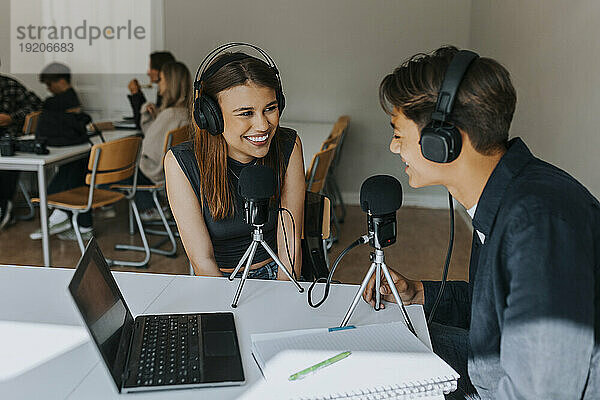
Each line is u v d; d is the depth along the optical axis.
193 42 5.57
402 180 5.52
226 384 1.15
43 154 3.51
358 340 1.29
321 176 3.55
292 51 5.46
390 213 1.34
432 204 5.47
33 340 1.34
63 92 4.91
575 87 2.65
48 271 1.73
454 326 1.63
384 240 1.36
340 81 5.46
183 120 4.16
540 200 1.05
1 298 1.55
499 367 1.17
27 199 4.79
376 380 1.14
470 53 1.11
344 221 4.96
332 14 5.36
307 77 5.48
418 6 5.25
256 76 1.67
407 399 1.14
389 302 1.57
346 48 5.39
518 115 3.68
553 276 1.01
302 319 1.46
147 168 4.09
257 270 1.96
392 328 1.35
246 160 1.84
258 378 1.18
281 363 1.20
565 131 2.79
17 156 3.44
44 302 1.53
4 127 4.95
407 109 1.14
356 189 5.59
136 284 1.64
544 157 3.12
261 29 5.46
